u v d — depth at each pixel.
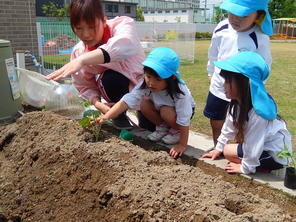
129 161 2.54
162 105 3.17
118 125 3.79
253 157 2.66
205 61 12.96
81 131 3.00
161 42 12.10
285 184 2.57
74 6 3.09
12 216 2.41
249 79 2.55
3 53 3.93
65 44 9.37
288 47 23.16
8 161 3.08
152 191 2.14
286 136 2.71
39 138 3.08
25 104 4.76
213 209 1.93
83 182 2.46
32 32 8.47
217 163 3.01
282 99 6.32
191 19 69.25
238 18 3.06
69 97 3.78
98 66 3.51
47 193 2.52
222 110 3.34
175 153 3.12
